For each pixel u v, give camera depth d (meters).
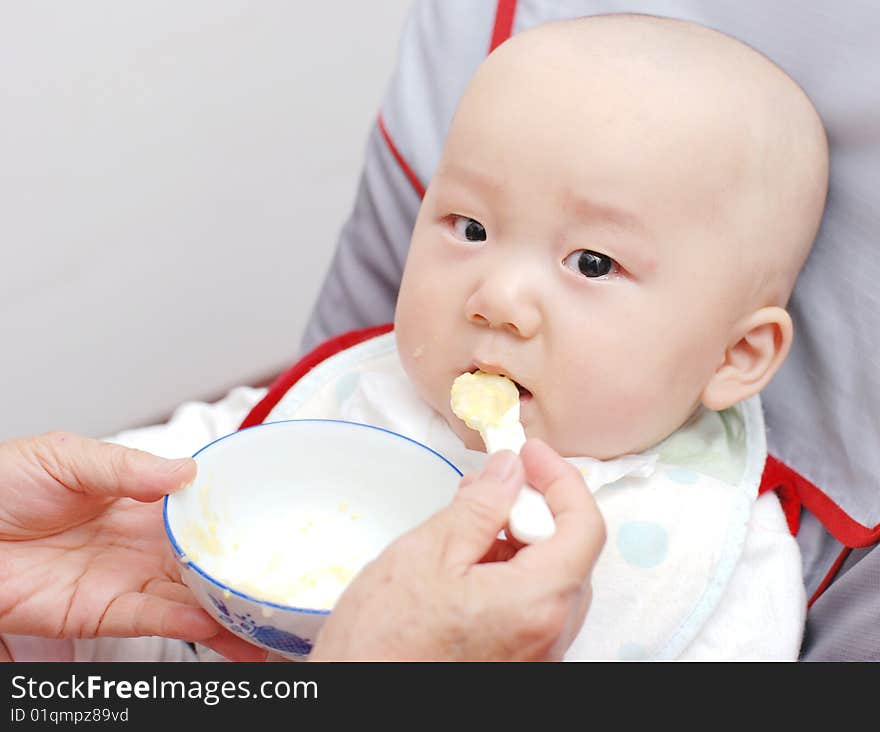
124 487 0.81
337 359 1.08
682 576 0.89
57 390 1.80
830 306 0.92
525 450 0.71
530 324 0.81
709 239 0.83
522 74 0.84
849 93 0.88
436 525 0.66
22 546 0.88
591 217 0.80
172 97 1.68
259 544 0.84
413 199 1.12
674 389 0.85
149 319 1.84
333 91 1.83
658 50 0.85
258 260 1.91
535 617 0.63
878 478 0.90
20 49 1.52
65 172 1.64
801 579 0.94
